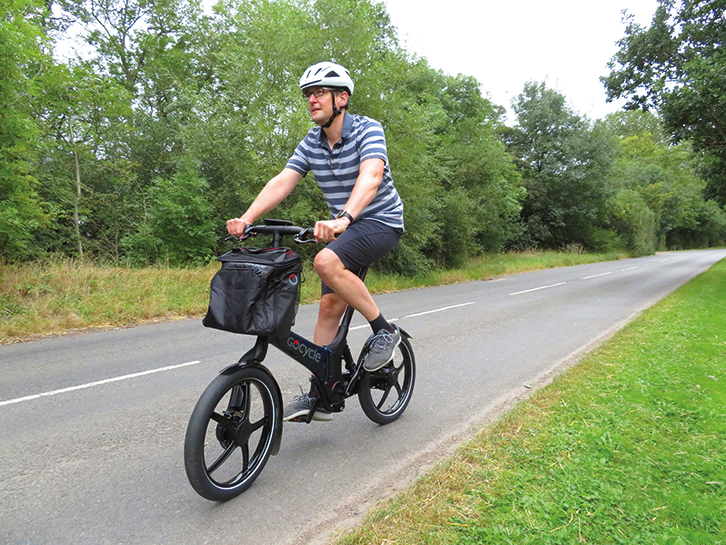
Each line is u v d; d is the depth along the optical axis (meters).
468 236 19.08
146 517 2.11
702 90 11.66
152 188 11.91
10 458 2.71
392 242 2.61
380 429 3.16
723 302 9.04
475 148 21.22
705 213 56.78
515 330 6.72
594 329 6.78
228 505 2.21
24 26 8.05
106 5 18.05
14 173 8.54
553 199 32.59
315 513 2.15
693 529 1.98
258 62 12.37
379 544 1.85
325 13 12.09
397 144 12.87
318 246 12.52
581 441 2.78
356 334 6.32
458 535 1.91
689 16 12.88
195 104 12.41
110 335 6.27
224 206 12.67
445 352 5.39
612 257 31.88
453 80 23.31
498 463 2.52
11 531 2.00
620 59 14.29
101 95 12.27
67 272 8.49
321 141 2.60
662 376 4.07
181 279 9.47
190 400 3.74
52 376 4.37
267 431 2.44
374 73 12.35
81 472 2.55
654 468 2.50
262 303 2.04
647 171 50.47
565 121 31.39
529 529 1.95
